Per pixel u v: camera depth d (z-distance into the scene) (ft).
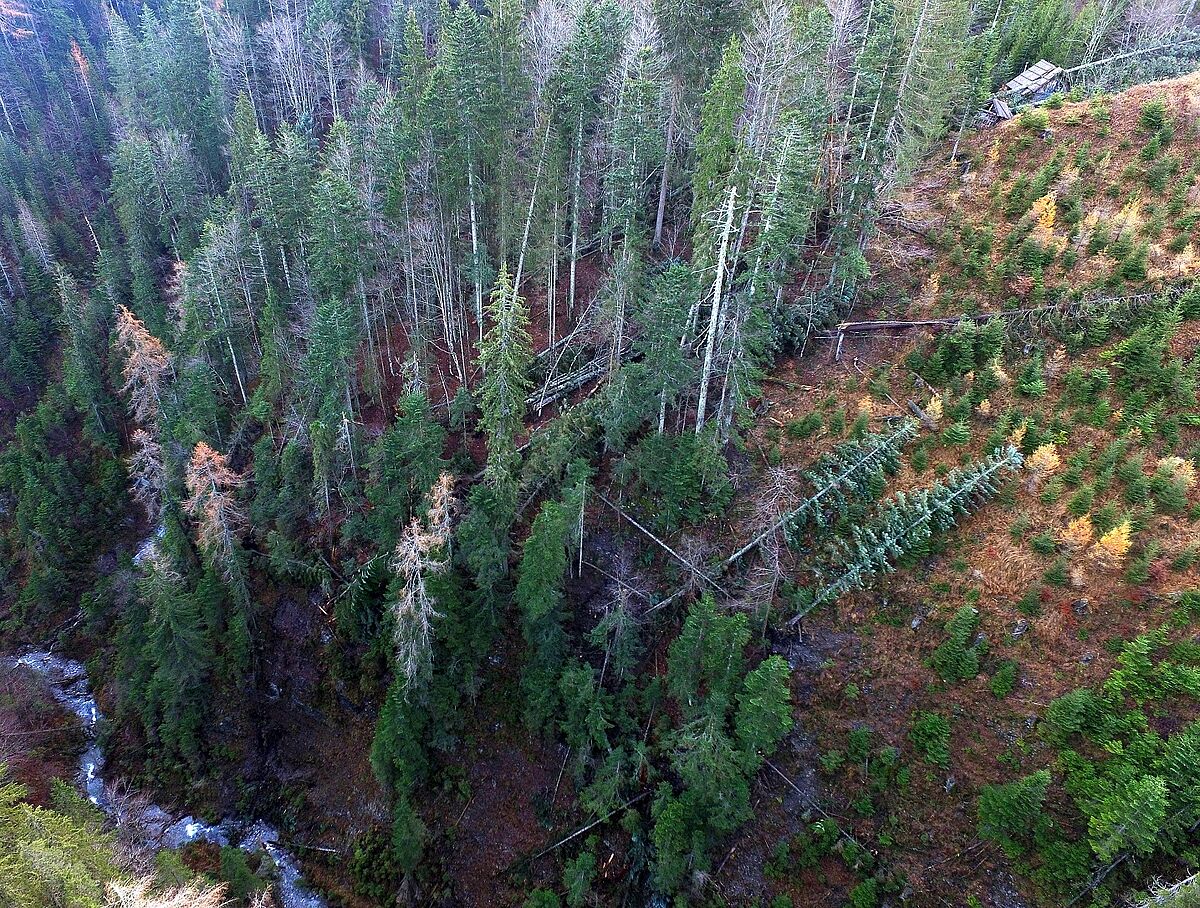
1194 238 107.34
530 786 102.22
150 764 117.39
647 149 112.16
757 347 99.81
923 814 82.07
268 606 122.42
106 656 133.80
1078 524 86.79
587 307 133.18
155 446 128.98
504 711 105.70
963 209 127.44
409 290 133.18
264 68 215.10
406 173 125.18
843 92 122.42
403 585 100.42
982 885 76.02
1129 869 69.05
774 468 106.42
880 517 97.25
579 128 118.83
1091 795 72.59
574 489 96.43
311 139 187.62
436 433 105.09
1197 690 73.00
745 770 84.58
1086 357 102.27
